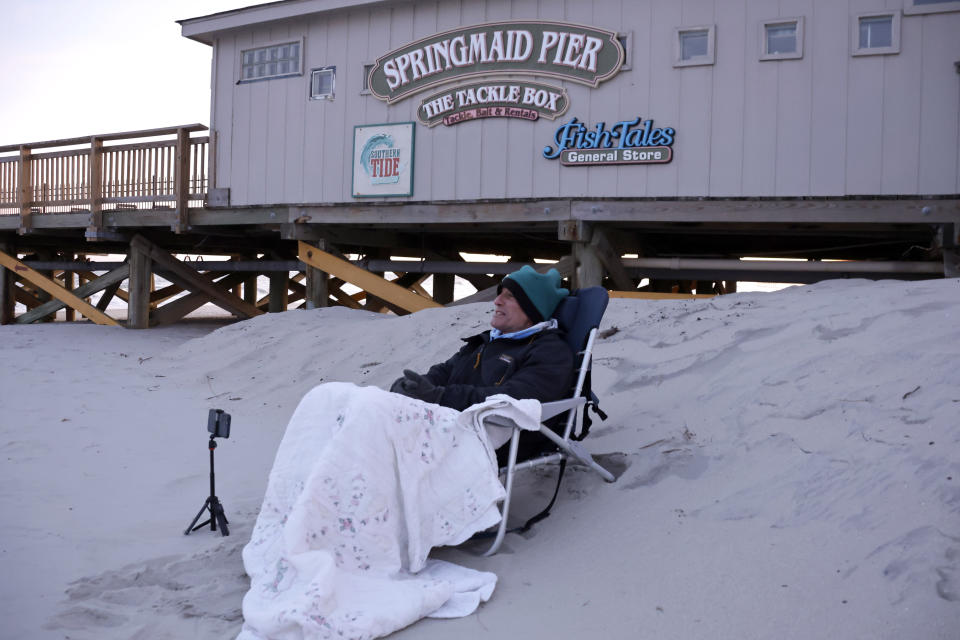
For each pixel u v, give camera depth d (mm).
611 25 9508
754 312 5578
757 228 10094
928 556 2707
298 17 11289
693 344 5258
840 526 3029
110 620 2713
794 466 3490
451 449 3148
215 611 2775
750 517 3254
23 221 13766
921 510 2963
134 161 12844
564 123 9773
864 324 4664
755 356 4727
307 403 3201
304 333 8508
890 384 3889
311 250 11609
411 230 12320
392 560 2887
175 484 4418
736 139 9031
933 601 2496
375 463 2893
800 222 8844
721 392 4430
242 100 11922
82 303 13938
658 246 12234
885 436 3477
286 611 2484
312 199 11336
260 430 5820
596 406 3891
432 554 3264
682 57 9297
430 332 7527
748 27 8961
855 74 8562
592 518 3506
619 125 9461
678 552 3090
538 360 3631
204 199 12227
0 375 7867
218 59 12133
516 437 3316
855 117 8578
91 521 3766
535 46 9867
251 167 11844
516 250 14938
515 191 10039
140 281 13133
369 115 10938
